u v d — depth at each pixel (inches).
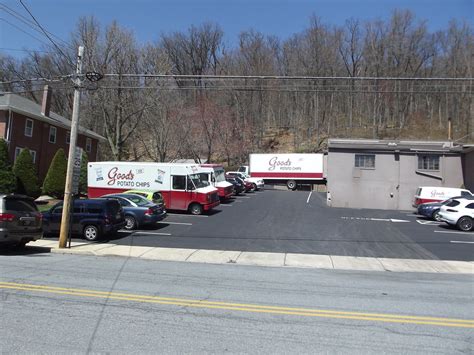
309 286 362.9
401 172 1213.7
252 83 2559.1
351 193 1226.0
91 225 653.9
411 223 909.8
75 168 593.3
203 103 2282.2
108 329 225.1
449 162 1198.9
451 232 793.6
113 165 1042.7
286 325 239.8
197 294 315.9
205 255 554.9
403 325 244.8
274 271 449.7
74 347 197.6
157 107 1829.5
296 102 3105.3
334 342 212.4
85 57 1615.4
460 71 2381.9
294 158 1956.2
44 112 1135.0
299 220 911.7
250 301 296.7
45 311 257.1
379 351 200.7
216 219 917.8
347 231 777.6
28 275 375.9
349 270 477.4
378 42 2669.8
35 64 2289.6
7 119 1290.6
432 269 491.5
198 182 1036.5
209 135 2249.0
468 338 222.8
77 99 602.5
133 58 1768.0
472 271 482.3
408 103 2984.7
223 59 3006.9
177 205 1005.2
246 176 1849.2
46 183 1288.1
